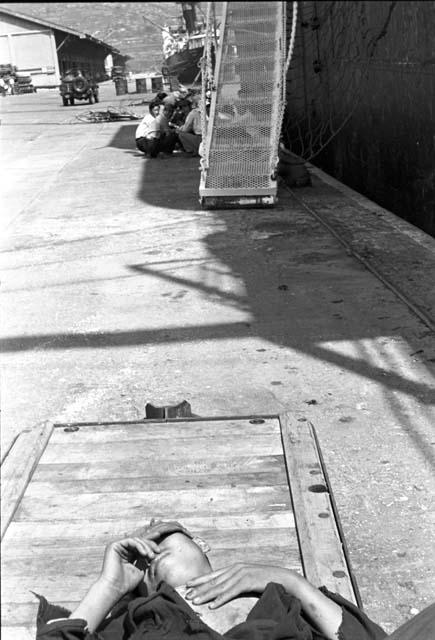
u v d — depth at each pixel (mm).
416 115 9758
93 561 2822
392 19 10312
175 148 19781
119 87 34094
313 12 14266
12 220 11773
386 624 2986
